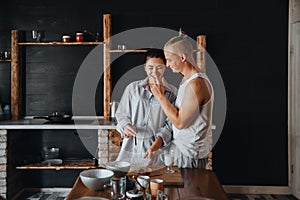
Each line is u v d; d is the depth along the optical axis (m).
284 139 4.68
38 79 4.73
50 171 4.75
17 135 4.50
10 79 4.71
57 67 4.72
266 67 4.66
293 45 4.57
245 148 4.69
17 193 4.48
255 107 4.68
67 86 4.73
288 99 4.63
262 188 4.69
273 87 4.66
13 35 4.54
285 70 4.65
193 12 4.66
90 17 4.70
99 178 2.09
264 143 4.69
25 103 4.74
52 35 4.71
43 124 4.14
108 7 4.69
